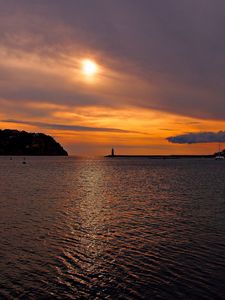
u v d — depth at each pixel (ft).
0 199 174.81
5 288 63.21
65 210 143.64
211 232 104.99
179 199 181.47
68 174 395.34
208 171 493.77
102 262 77.15
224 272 70.74
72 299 59.67
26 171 445.78
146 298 59.98
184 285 64.75
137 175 393.29
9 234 101.14
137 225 115.24
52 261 77.66
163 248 87.61
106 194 202.59
